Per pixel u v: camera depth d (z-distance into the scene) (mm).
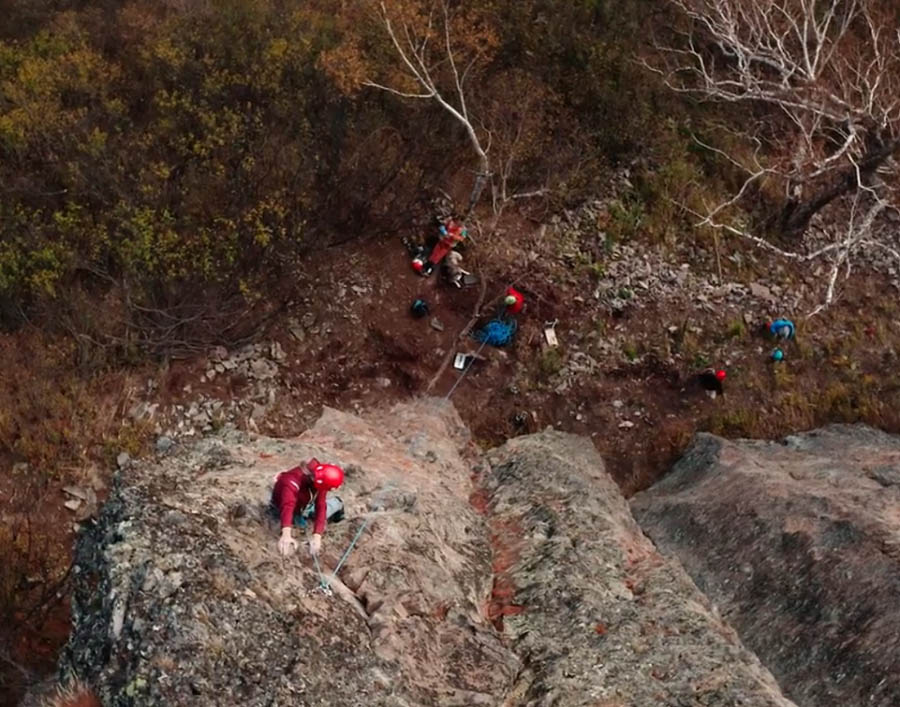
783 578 8562
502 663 6758
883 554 8188
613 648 7273
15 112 10812
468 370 11867
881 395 12391
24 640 9172
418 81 12031
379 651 6195
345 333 11758
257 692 5473
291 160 11336
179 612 5641
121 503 6527
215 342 11273
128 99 11844
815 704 7457
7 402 10547
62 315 10742
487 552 8609
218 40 11898
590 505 9500
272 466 8086
